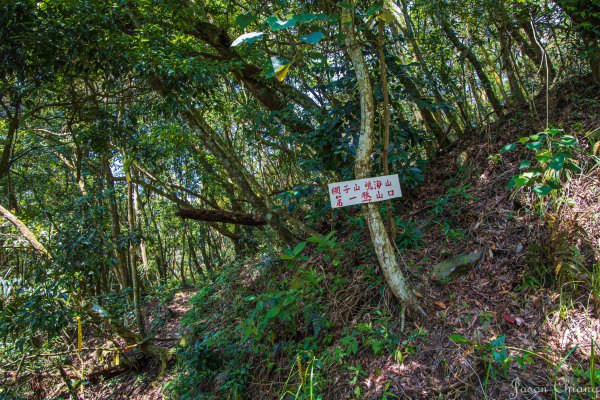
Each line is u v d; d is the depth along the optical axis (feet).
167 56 11.68
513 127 14.79
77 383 15.25
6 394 14.20
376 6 6.36
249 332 10.95
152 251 35.86
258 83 18.69
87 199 15.78
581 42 15.33
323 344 10.36
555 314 7.73
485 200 12.13
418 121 19.74
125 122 14.35
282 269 15.90
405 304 9.12
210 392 12.16
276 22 3.33
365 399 7.88
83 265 13.96
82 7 10.21
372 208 9.01
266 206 16.69
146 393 15.06
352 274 11.93
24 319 11.85
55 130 21.13
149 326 20.75
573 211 9.39
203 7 17.48
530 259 9.04
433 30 19.16
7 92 11.42
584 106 13.35
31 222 15.60
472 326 8.33
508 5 15.12
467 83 19.58
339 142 14.37
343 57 14.60
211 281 22.34
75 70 11.32
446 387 7.23
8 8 9.16
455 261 10.36
